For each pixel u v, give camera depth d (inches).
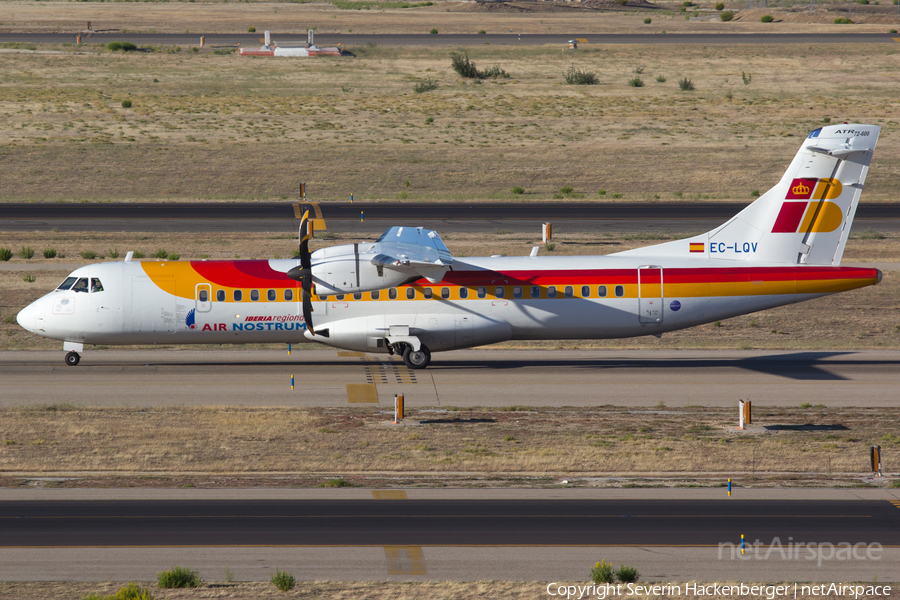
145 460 3607.3
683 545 2731.3
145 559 2588.6
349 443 3880.4
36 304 5290.4
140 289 5246.1
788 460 3651.6
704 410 4498.0
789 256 5290.4
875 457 3501.5
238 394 4741.6
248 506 3061.0
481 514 2994.6
